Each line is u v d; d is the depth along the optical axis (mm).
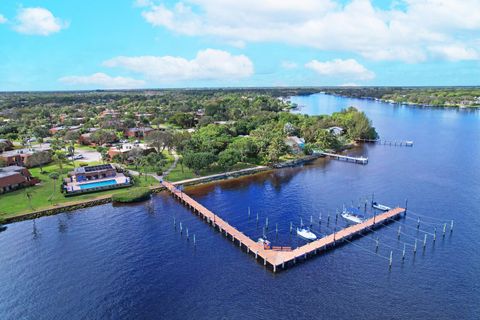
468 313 63531
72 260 82688
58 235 95625
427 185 135875
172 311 65062
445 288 70688
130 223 103688
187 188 137000
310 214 109250
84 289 71750
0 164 149875
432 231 96250
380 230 97250
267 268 78812
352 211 107625
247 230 98188
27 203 114938
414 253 84438
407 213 108562
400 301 66812
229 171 157500
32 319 63531
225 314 63969
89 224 102812
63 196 122000
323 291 70125
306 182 143375
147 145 184250
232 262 81500
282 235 95000
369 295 68688
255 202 120312
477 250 85625
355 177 149625
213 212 111500
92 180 137000
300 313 63844
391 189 131625
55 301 68188
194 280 74375
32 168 159250
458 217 105062
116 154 168500
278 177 151750
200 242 91500
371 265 79500
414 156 188750
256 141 179625
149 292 70562
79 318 63781
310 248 85125
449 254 83875
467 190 129125
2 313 65000
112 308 66125
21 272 77812
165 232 97562
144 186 134625
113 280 74750
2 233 96688
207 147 166125
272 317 62969
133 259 83125
